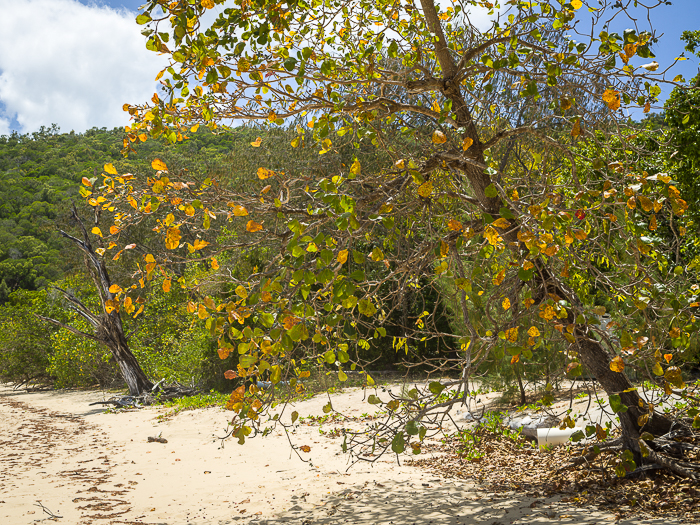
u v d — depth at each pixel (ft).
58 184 307.17
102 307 71.61
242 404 14.01
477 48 18.84
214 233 68.59
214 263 15.57
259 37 15.06
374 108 18.76
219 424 46.14
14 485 27.66
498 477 24.06
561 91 18.75
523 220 14.46
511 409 34.83
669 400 24.27
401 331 62.13
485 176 19.39
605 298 23.17
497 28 19.22
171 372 70.49
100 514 21.71
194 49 14.08
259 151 57.11
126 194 15.46
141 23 13.70
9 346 94.89
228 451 36.06
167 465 32.68
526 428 29.81
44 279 211.61
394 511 20.13
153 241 83.71
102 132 424.05
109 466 32.86
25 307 101.40
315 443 35.91
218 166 61.77
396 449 11.84
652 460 20.35
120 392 80.53
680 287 18.90
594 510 17.85
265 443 37.55
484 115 22.16
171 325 80.28
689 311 13.74
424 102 24.40
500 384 36.22
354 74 20.58
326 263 10.94
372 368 65.67
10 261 227.20
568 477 22.11
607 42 14.84
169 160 113.60
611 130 20.06
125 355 71.77
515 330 12.65
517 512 18.54
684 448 20.26
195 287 15.19
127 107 16.22
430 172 18.44
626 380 21.01
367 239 17.28
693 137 34.60
